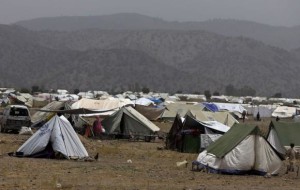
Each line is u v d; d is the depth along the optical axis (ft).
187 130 151.23
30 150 108.88
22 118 172.14
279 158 102.32
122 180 82.94
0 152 115.75
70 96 489.26
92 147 140.97
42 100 419.95
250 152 100.63
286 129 148.56
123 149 142.31
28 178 79.46
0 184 72.08
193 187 78.07
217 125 155.74
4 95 492.54
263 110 426.92
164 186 77.71
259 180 92.84
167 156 131.13
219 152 101.14
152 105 337.31
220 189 77.30
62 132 110.52
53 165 96.78
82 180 80.02
